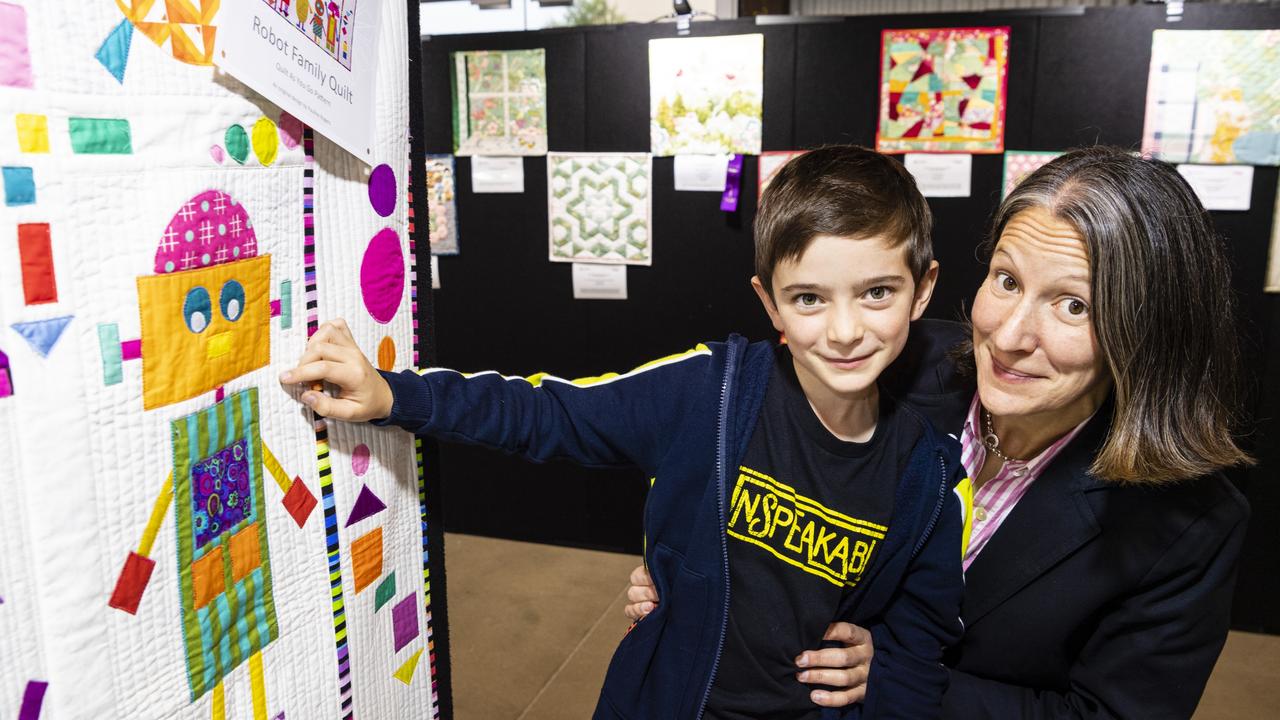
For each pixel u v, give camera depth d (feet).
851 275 2.81
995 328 2.88
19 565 1.81
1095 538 3.24
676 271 9.05
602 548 10.00
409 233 3.18
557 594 9.08
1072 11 7.69
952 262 8.39
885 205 2.82
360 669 2.99
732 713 3.33
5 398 1.76
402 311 3.17
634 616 3.84
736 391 3.27
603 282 9.25
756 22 8.29
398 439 3.15
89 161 1.90
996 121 8.02
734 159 8.58
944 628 3.36
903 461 3.25
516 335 9.66
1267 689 7.55
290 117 2.52
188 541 2.23
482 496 10.23
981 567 3.45
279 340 2.53
